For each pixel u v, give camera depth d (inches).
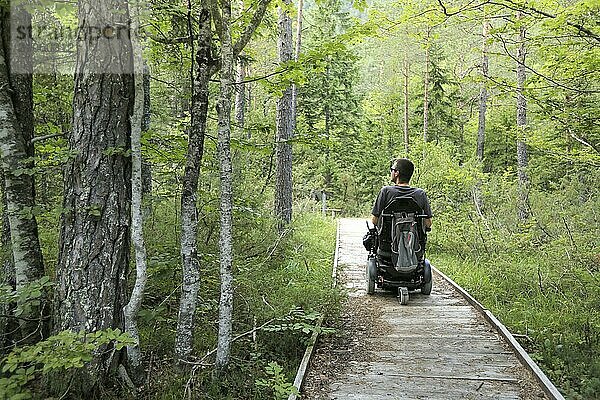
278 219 434.9
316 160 1109.1
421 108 1123.3
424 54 1035.9
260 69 722.2
